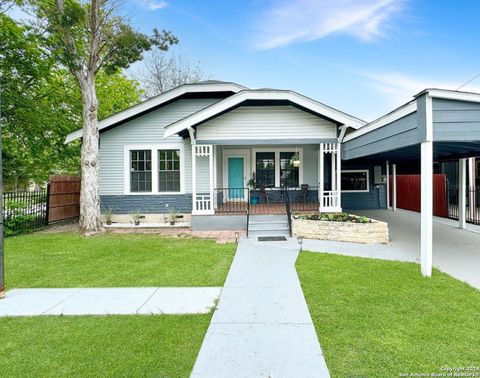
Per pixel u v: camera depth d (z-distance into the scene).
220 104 9.45
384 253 6.57
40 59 11.99
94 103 9.74
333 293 4.27
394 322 3.39
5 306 4.03
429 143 4.61
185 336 3.18
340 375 2.51
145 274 5.31
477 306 3.79
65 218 11.70
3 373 2.60
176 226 10.77
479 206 13.89
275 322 3.46
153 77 25.58
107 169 11.53
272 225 9.34
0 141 4.56
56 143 13.85
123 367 2.66
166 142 11.52
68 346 3.01
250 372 2.56
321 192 9.99
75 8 8.70
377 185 14.70
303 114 10.02
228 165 13.39
